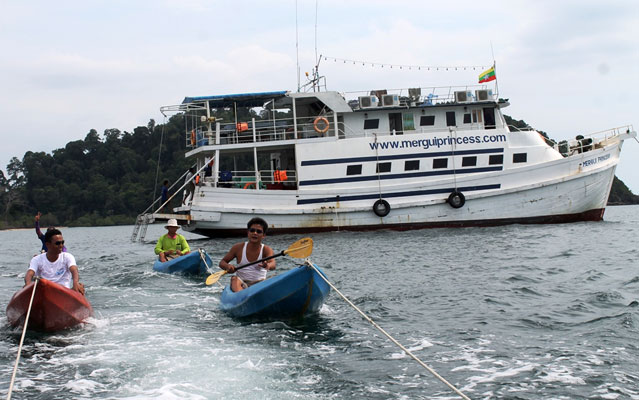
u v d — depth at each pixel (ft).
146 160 429.38
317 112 108.37
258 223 36.50
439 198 97.86
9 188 452.76
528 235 83.05
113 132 470.80
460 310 35.19
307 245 35.60
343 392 21.68
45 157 449.48
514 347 27.07
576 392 21.45
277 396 21.20
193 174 102.73
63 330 31.50
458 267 53.93
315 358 25.79
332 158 97.35
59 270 34.19
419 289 42.75
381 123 102.53
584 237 79.15
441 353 26.40
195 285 47.32
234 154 111.55
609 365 24.12
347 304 37.91
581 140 104.88
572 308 34.60
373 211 96.68
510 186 98.99
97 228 362.74
